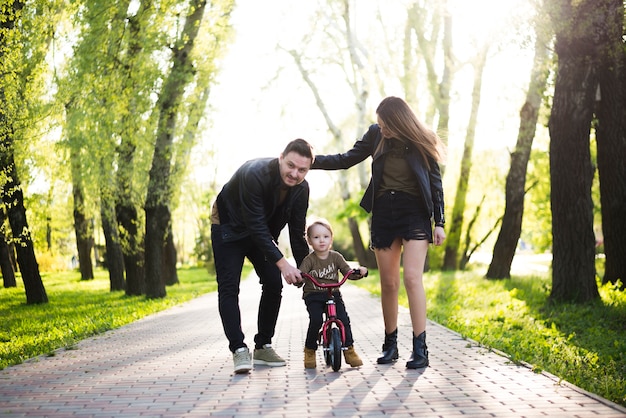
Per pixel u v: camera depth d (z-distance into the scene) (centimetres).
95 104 1716
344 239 4944
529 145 2128
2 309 1789
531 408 428
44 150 1902
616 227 1377
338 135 3322
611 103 1350
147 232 1942
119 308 1585
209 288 2458
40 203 2620
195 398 482
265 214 565
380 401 454
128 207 2158
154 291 1936
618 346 739
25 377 596
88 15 1639
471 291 1648
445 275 2555
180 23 1800
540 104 2083
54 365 670
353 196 3800
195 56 1811
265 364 612
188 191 2723
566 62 1191
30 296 1936
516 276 2362
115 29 1695
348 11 3016
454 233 2942
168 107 1828
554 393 471
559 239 1225
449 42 2594
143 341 881
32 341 933
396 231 578
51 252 5041
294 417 416
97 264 6278
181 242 7306
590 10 1144
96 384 551
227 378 559
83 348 818
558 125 1213
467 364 594
